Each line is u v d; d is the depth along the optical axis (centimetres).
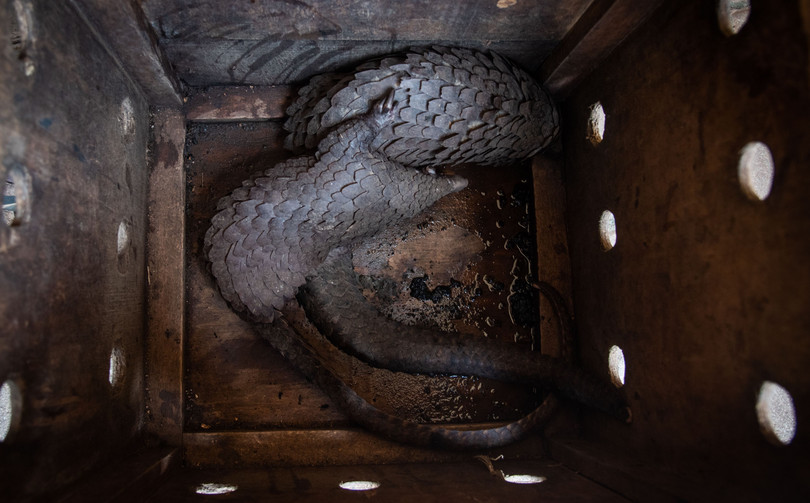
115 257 54
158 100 67
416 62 60
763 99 37
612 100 59
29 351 37
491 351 65
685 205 46
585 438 65
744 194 39
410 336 65
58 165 42
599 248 62
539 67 68
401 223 73
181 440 63
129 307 59
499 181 74
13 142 36
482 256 73
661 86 50
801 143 34
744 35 39
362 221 64
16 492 36
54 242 41
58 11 43
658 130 50
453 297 72
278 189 60
